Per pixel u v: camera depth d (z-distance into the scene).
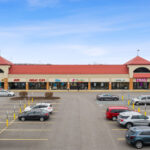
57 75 62.97
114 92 59.22
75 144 17.36
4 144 17.36
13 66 65.62
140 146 16.42
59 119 25.91
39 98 43.22
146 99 36.50
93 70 64.19
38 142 17.83
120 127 22.39
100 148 16.53
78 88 61.91
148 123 21.81
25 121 24.94
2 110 31.56
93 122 24.45
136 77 62.00
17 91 61.91
